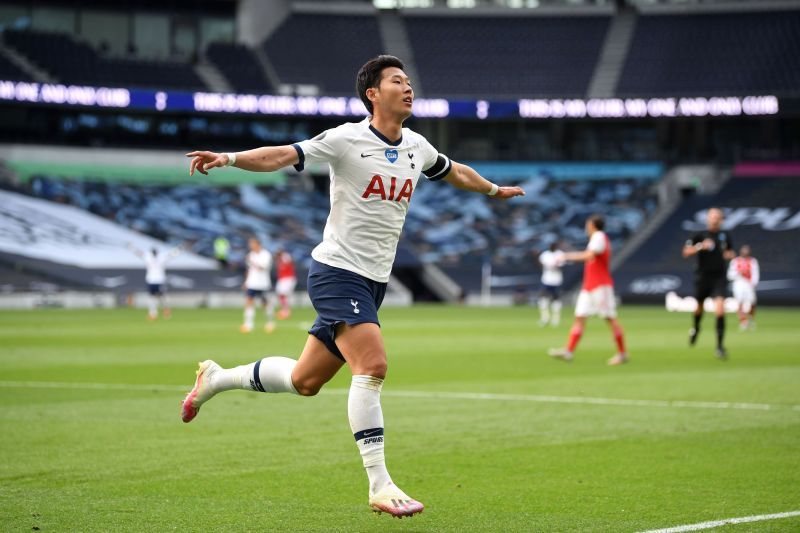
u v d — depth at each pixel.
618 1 79.00
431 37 79.00
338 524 7.53
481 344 27.94
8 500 8.23
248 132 75.12
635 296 62.84
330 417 13.12
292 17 79.62
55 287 56.00
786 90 71.12
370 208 7.51
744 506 8.12
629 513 7.89
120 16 76.56
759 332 34.28
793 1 76.12
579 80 74.62
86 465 9.77
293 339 29.02
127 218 66.75
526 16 80.12
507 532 7.30
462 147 77.44
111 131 72.44
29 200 65.38
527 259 68.06
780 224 65.81
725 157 74.88
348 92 74.38
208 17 78.06
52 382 17.41
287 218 70.56
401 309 56.84
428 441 11.31
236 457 10.24
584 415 13.46
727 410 13.95
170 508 8.00
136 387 16.66
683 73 73.44
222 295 60.72
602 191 73.44
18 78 66.94
